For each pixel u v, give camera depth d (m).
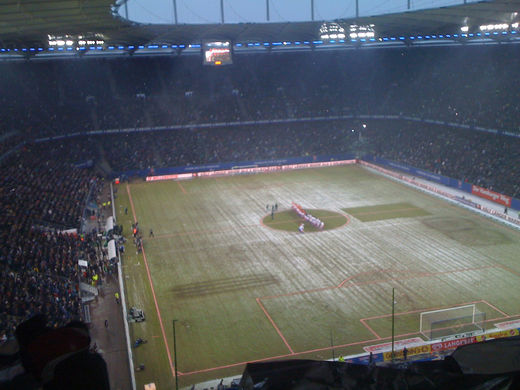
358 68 118.12
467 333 35.44
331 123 111.75
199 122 106.06
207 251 54.94
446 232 59.12
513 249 52.88
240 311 40.91
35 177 68.75
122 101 107.00
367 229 61.12
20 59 97.44
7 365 3.19
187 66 114.50
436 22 76.44
